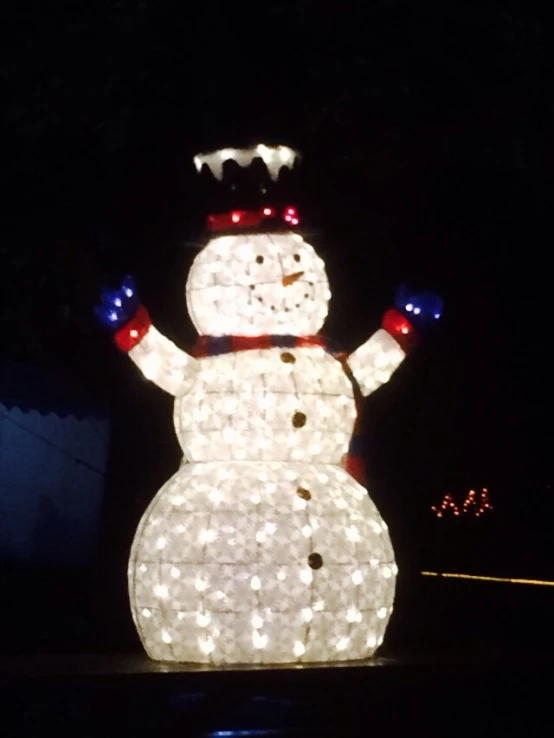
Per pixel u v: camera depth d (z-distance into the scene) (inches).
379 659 244.1
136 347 241.8
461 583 419.2
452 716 237.1
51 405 408.5
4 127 250.5
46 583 386.3
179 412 245.8
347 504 236.7
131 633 301.7
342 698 229.8
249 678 220.2
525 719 241.1
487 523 494.9
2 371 398.6
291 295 243.3
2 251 262.4
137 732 219.5
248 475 235.6
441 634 310.8
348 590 231.3
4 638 293.1
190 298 251.3
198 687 220.1
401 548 466.6
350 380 247.8
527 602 370.0
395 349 250.1
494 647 279.1
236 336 244.1
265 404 236.7
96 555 416.2
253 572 227.0
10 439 410.0
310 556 228.4
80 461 419.2
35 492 414.0
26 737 217.0
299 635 229.0
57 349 356.8
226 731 223.6
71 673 221.8
